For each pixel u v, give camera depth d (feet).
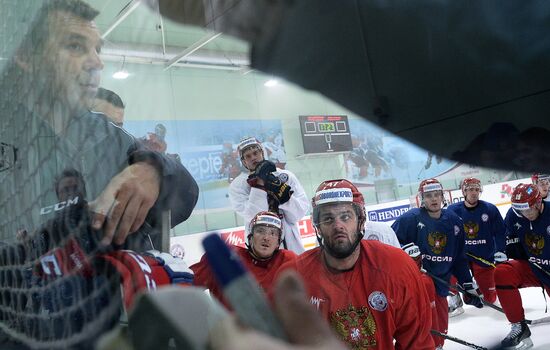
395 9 2.32
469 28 2.06
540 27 1.90
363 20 2.50
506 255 6.14
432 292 3.98
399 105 2.30
